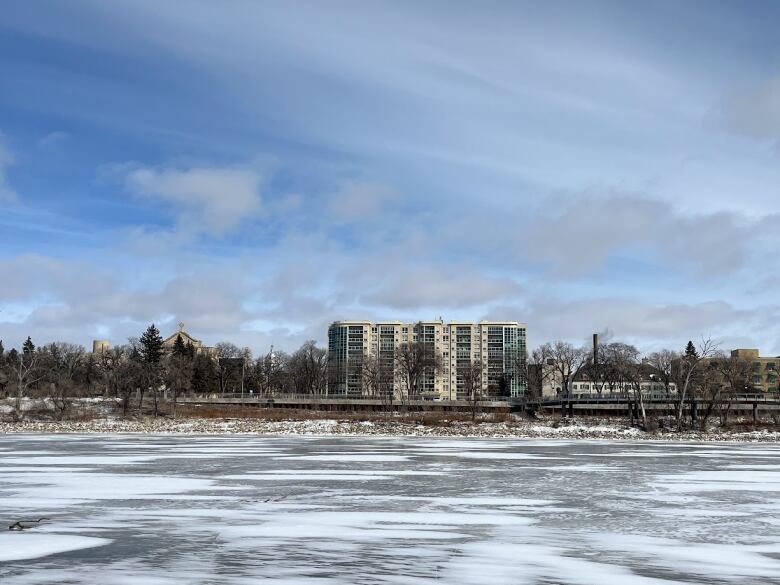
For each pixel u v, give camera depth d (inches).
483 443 3681.1
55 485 1807.3
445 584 899.4
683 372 5103.3
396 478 2001.7
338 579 920.3
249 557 1035.3
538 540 1162.0
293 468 2252.7
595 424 4923.7
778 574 953.5
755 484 1898.4
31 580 909.8
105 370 7539.4
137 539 1157.1
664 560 1028.5
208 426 4621.1
